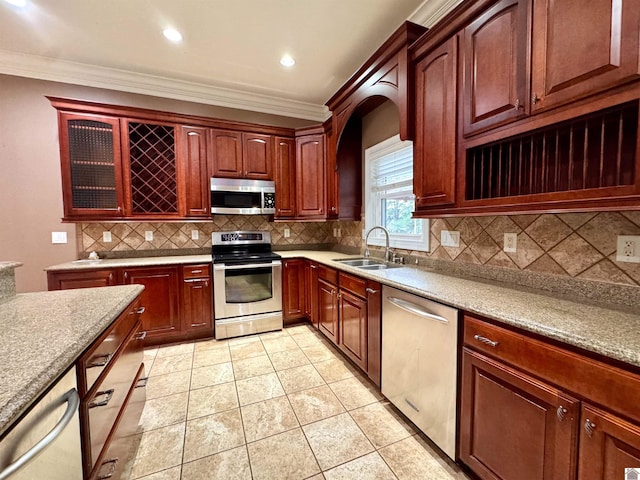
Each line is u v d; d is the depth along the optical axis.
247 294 3.14
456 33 1.57
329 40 2.41
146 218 2.91
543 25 1.17
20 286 2.72
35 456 0.61
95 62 2.72
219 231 3.52
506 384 1.14
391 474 1.39
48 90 2.76
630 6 0.93
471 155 1.59
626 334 0.92
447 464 1.45
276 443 1.59
